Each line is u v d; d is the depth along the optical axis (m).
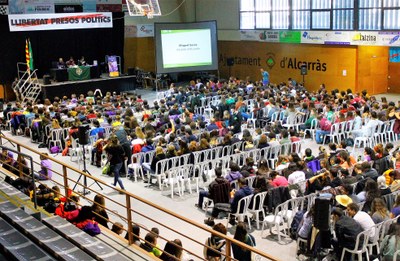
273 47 30.08
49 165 14.41
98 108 20.52
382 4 23.84
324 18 26.56
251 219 11.57
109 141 14.52
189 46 29.88
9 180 11.25
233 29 31.94
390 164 12.28
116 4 31.22
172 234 11.02
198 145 14.30
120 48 32.62
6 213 8.99
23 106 24.14
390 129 17.59
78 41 31.81
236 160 13.89
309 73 28.45
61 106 21.41
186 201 12.95
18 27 25.91
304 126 18.64
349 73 26.50
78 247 7.86
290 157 12.16
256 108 19.62
